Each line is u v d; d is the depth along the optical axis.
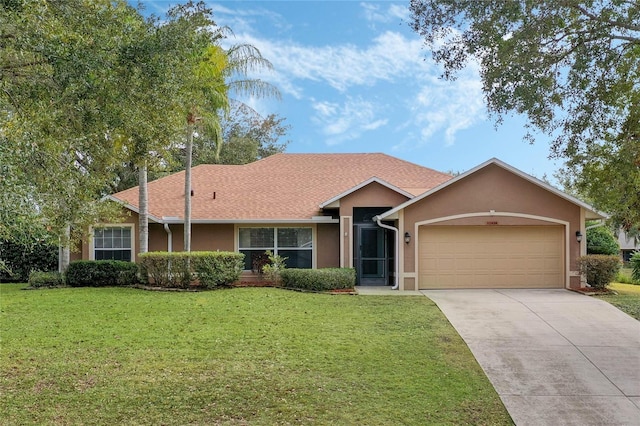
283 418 6.82
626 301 14.65
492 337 10.87
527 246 17.55
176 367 8.72
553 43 9.21
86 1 9.02
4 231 6.50
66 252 18.73
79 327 11.36
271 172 23.06
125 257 19.28
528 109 8.99
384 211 19.05
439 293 16.39
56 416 6.75
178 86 9.61
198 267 16.83
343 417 6.89
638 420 7.13
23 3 7.98
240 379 8.19
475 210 17.39
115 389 7.71
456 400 7.61
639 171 9.62
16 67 9.20
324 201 20.08
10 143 6.61
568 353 9.88
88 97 8.88
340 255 18.61
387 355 9.51
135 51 8.94
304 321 12.03
